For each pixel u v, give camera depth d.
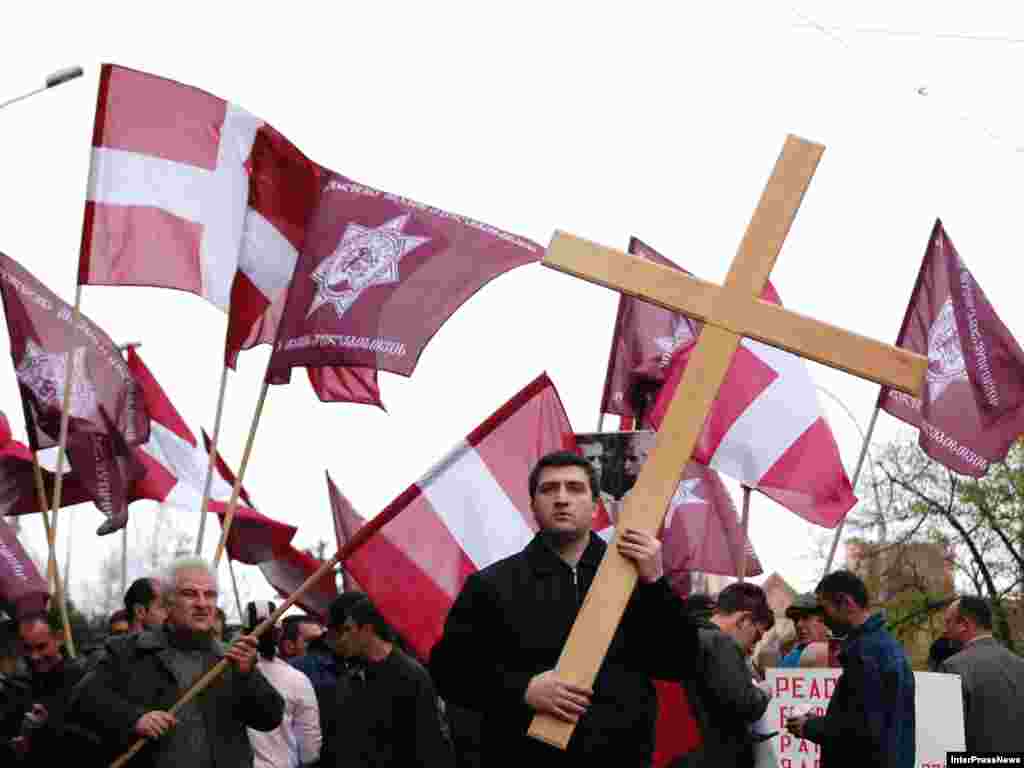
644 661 7.26
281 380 13.32
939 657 14.31
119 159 14.04
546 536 7.45
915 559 52.31
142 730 9.46
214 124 14.09
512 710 7.05
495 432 11.34
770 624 12.27
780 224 7.23
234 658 9.77
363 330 13.34
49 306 14.65
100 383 14.62
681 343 16.53
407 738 12.27
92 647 13.46
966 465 17.22
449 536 11.19
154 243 13.98
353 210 13.64
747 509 15.84
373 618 12.32
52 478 16.66
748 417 15.52
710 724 10.99
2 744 11.54
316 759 12.42
